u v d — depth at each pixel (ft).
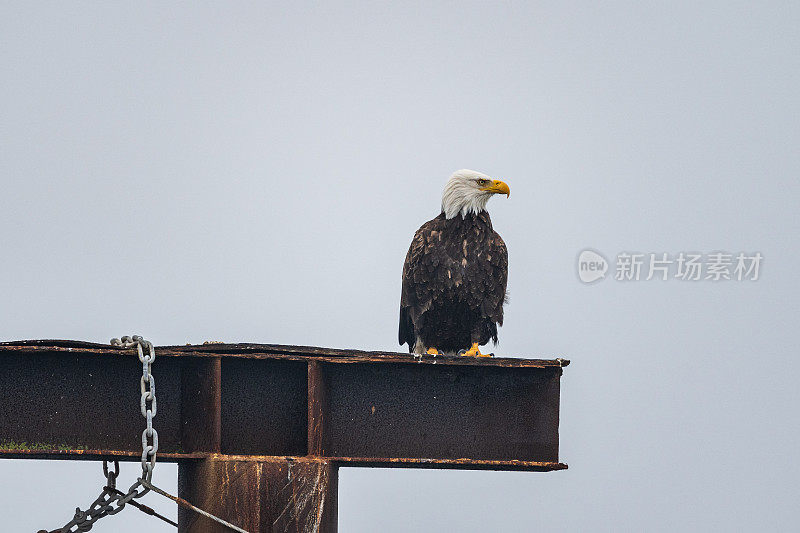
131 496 32.94
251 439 35.22
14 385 34.53
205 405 34.71
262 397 35.47
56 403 34.68
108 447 34.83
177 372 35.50
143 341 34.47
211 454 34.17
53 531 35.32
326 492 34.58
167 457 34.40
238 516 33.68
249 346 35.01
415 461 36.70
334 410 36.86
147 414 33.19
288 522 33.83
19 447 34.24
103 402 34.99
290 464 34.19
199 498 34.19
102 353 34.32
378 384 37.32
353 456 36.63
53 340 34.24
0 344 34.27
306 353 35.63
